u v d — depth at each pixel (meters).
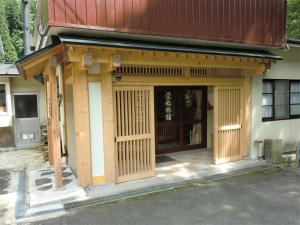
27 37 10.00
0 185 5.46
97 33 4.41
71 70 4.86
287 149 7.48
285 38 6.25
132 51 4.46
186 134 7.89
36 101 9.78
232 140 6.49
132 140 5.21
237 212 4.03
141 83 5.16
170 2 4.77
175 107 7.66
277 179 5.50
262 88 6.94
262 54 5.85
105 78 4.78
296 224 3.66
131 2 4.41
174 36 4.82
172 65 5.09
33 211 4.05
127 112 5.11
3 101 9.32
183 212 4.04
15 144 9.49
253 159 6.75
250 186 5.09
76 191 4.55
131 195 4.65
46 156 7.77
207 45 5.70
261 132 6.91
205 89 8.05
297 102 7.76
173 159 6.85
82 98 4.63
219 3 5.30
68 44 3.89
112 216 3.94
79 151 4.68
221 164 6.34
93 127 4.79
